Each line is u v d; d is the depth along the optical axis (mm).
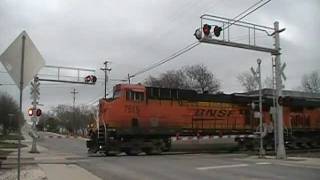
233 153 39094
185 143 39281
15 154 38469
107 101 36875
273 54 31500
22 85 12742
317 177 19469
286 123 45375
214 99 41281
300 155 35750
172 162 27750
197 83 91500
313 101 47531
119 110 36688
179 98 39438
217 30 26297
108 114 36375
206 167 24250
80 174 20812
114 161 28953
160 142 38250
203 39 26391
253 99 43031
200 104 40469
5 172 21469
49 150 46562
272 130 42062
